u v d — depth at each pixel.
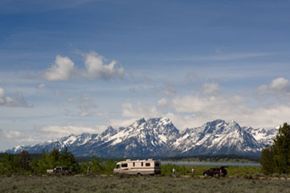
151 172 102.69
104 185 66.00
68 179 85.62
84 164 131.00
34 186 65.81
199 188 60.06
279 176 90.81
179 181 76.38
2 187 63.66
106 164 128.38
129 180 80.12
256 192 54.44
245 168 128.12
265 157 103.94
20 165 134.12
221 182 73.12
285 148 100.88
